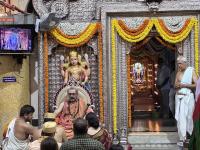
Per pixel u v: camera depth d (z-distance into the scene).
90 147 6.33
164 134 12.54
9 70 11.85
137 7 11.82
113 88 12.05
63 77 12.20
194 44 11.93
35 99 12.45
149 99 14.95
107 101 11.97
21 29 11.44
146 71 14.80
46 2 12.12
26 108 7.70
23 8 12.33
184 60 11.44
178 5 11.80
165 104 14.55
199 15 11.89
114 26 11.96
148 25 11.89
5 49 11.35
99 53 11.95
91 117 7.91
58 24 12.02
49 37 12.12
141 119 14.38
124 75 12.15
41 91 12.09
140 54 14.60
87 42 12.13
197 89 7.39
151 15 11.96
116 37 12.03
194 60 11.94
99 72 11.95
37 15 12.05
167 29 11.87
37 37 12.30
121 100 12.19
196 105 7.28
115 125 12.05
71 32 11.99
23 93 12.04
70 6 12.16
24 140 7.64
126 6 11.86
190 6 11.78
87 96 11.72
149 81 14.91
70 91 10.88
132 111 14.77
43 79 12.11
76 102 10.92
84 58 12.23
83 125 6.41
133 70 14.82
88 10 12.14
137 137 12.32
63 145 6.39
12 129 7.68
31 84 12.45
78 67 12.17
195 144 7.35
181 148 11.39
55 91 12.32
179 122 11.41
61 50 12.29
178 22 11.91
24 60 12.07
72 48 12.27
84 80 12.12
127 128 12.24
